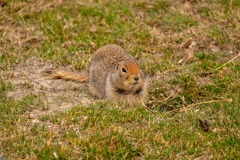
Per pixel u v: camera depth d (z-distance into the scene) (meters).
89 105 11.49
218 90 12.64
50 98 12.09
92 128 10.73
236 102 11.96
